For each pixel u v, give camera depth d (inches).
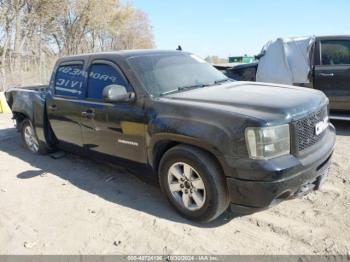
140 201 173.2
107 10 1359.5
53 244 141.9
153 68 175.9
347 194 166.9
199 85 177.5
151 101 159.2
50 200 180.7
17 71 807.7
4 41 813.9
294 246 130.9
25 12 906.7
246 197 132.0
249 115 130.4
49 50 1081.4
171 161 150.9
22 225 157.8
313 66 295.1
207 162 138.6
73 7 1197.7
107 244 139.7
